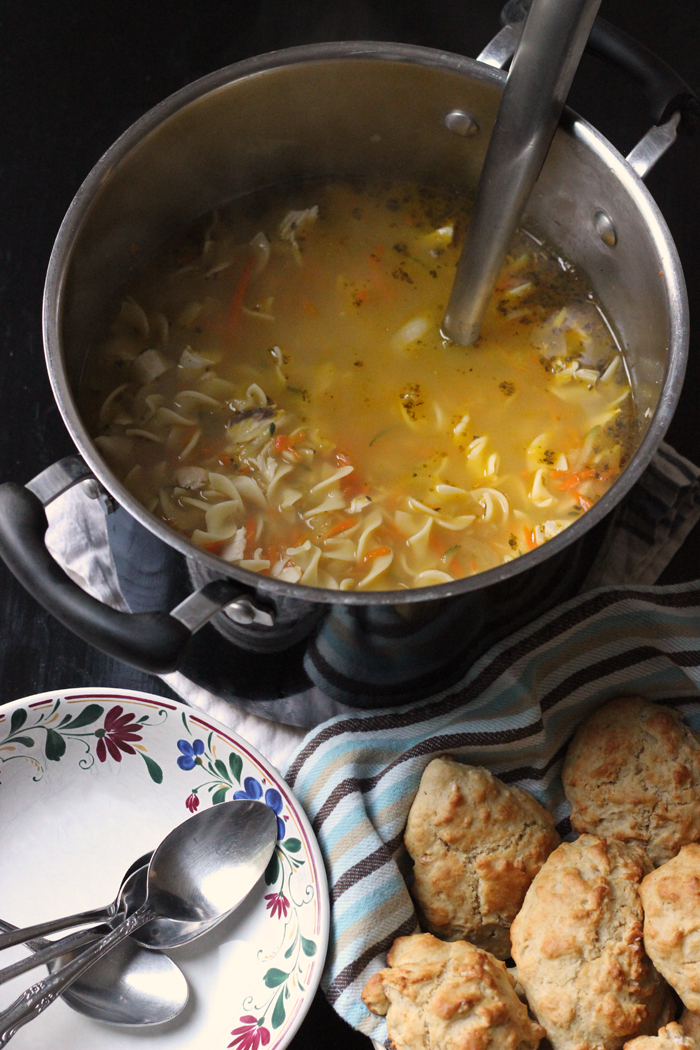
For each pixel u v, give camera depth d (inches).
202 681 27.1
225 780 26.8
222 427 28.1
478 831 26.0
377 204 30.8
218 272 29.7
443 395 28.8
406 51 26.9
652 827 26.5
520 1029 24.1
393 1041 24.3
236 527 26.9
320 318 29.5
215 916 26.0
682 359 25.4
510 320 29.7
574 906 24.9
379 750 26.7
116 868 26.6
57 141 32.6
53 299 25.1
